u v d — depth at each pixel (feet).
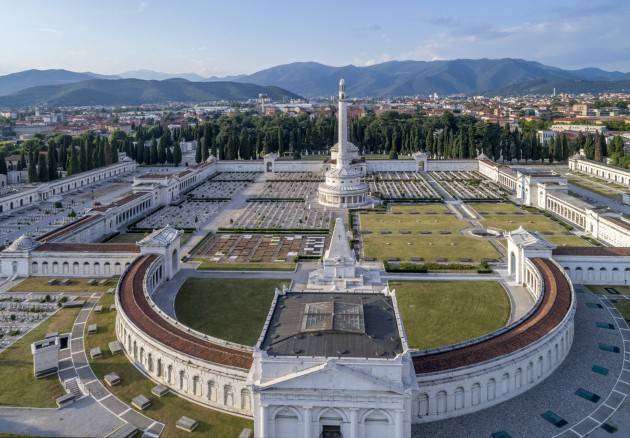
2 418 310.24
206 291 517.55
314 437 266.77
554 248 524.52
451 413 310.65
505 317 449.06
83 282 546.26
